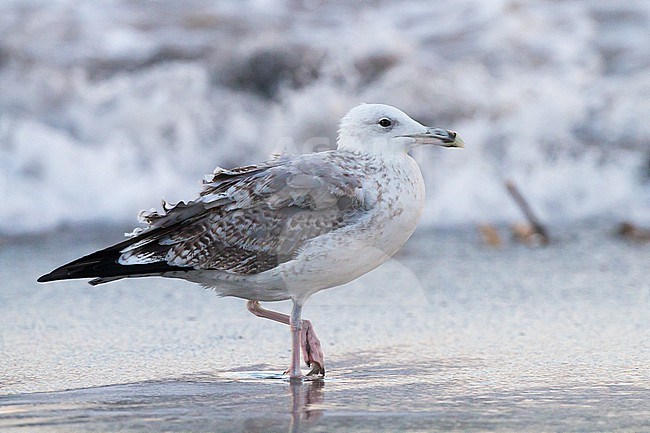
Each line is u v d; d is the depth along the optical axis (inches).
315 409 297.4
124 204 689.6
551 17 865.5
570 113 767.1
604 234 642.2
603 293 485.1
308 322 350.9
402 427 278.2
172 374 345.7
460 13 855.7
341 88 781.9
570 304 460.8
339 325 421.7
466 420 285.3
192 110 756.0
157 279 518.3
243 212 332.8
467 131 755.4
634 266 550.3
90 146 724.7
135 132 740.0
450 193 702.5
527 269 540.7
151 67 794.2
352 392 319.3
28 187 685.3
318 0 865.5
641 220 684.1
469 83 790.5
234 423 282.8
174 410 296.7
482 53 820.6
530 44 836.6
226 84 786.2
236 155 737.0
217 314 443.5
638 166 738.2
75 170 701.9
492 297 475.5
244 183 335.3
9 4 833.5
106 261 333.1
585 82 807.1
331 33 826.8
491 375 340.2
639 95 785.6
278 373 347.9
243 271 335.0
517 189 700.7
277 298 346.3
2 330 411.8
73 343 391.2
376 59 802.2
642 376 337.4
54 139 713.6
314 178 329.4
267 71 788.6
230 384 331.3
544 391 318.0
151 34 821.9
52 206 676.1
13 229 645.9
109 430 276.2
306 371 350.9
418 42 826.8
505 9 856.9
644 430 276.2
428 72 797.9
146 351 379.6
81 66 788.6
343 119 349.7
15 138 711.7
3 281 510.3
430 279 511.5
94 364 359.3
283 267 331.3
